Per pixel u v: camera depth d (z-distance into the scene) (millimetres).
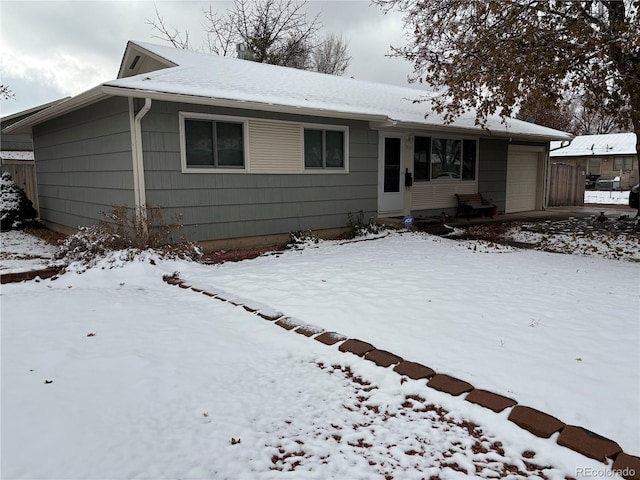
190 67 9672
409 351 3592
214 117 7879
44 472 2125
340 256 7582
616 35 7387
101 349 3555
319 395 2998
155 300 5172
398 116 10250
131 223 7348
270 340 3939
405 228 10555
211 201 8023
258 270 6531
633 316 4285
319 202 9664
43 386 2908
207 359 3500
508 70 8234
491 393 2904
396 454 2369
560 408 2709
